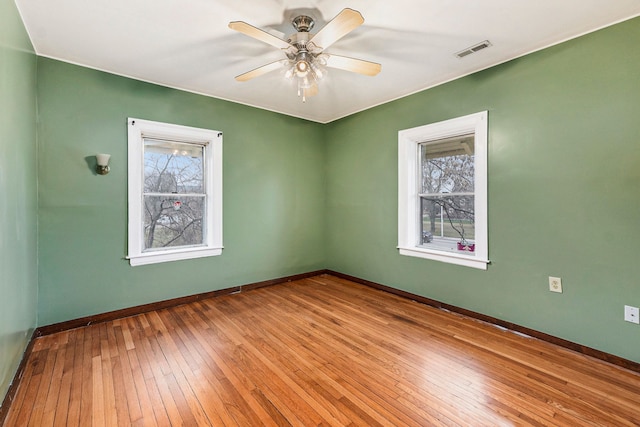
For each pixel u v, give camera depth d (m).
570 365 2.10
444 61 2.68
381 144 3.82
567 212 2.33
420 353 2.28
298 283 4.21
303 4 1.92
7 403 1.65
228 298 3.56
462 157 3.13
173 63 2.72
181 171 3.44
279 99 3.67
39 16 2.02
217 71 2.88
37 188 2.52
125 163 2.97
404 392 1.82
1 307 1.61
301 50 2.06
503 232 2.70
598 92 2.16
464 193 3.08
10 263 1.78
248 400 1.75
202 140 3.51
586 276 2.24
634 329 2.04
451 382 1.92
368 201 4.02
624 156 2.06
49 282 2.60
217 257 3.62
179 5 1.92
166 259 3.24
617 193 2.10
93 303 2.82
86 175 2.77
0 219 1.59
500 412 1.64
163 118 3.20
